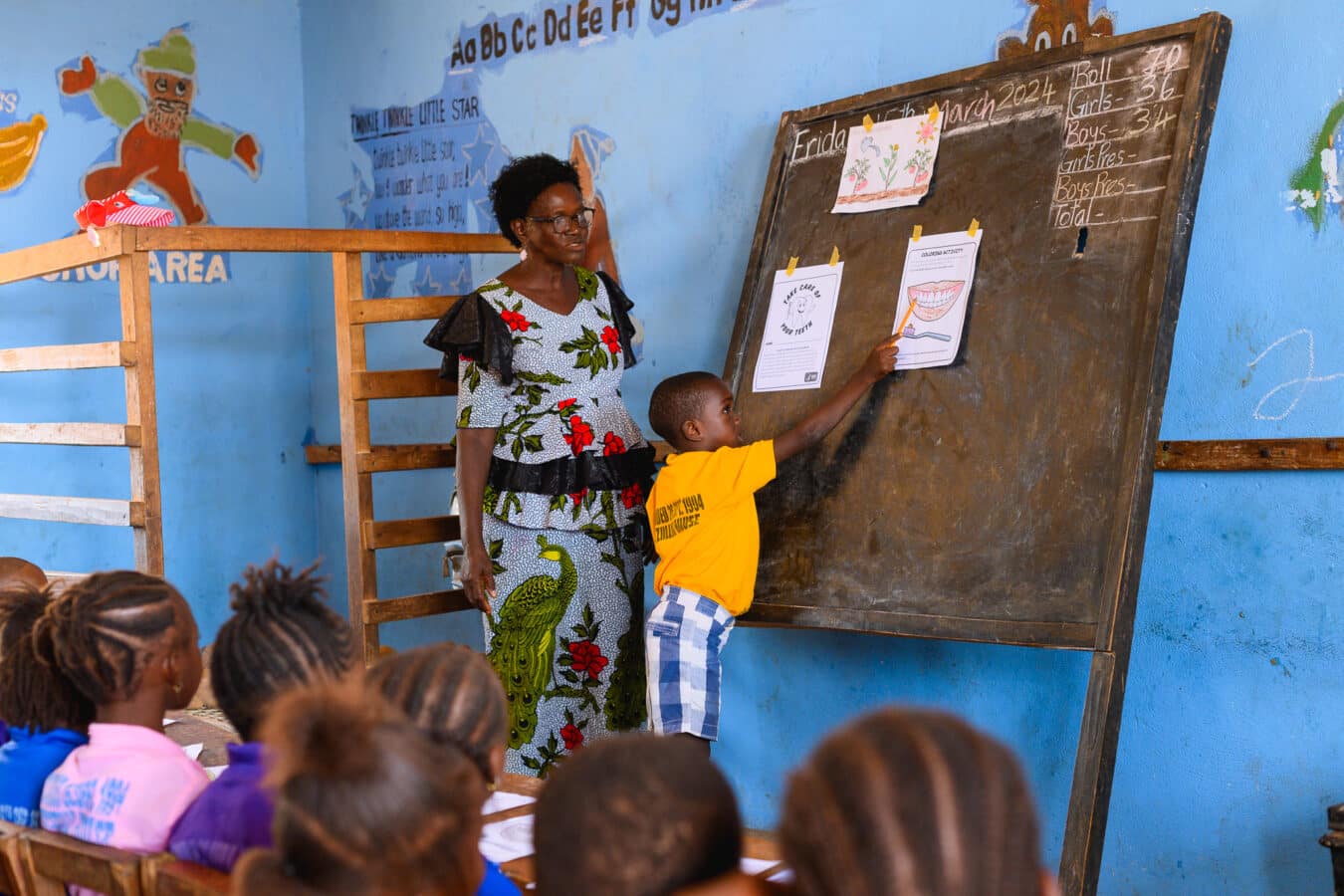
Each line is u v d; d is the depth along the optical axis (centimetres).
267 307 504
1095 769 225
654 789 94
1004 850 74
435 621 457
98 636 156
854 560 274
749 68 349
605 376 312
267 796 134
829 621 273
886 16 316
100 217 338
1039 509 245
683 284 371
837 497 281
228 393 494
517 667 305
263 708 145
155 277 473
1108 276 247
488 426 304
